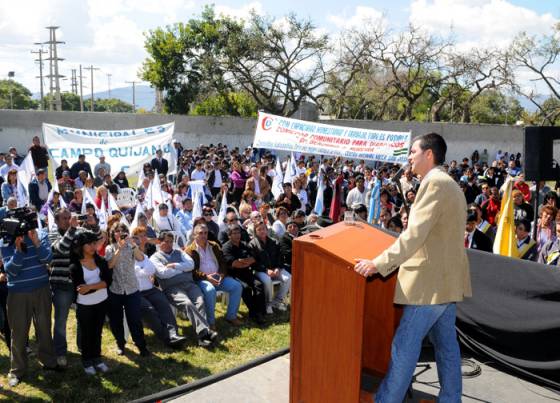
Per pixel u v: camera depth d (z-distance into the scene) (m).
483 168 21.62
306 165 19.47
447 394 3.39
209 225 9.51
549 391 4.31
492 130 31.66
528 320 4.53
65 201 11.48
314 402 3.37
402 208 8.68
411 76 37.34
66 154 14.80
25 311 5.49
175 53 34.69
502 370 4.68
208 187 14.89
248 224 9.29
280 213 9.52
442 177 3.10
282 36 33.69
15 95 100.62
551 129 6.02
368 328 3.98
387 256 2.98
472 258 4.89
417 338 3.20
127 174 15.10
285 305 8.01
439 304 3.15
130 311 6.23
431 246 3.13
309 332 3.35
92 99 79.56
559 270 4.36
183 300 6.74
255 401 4.14
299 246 3.35
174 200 11.45
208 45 34.75
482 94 41.66
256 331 7.13
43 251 5.53
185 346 6.58
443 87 38.09
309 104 29.69
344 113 39.03
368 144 11.27
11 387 5.45
